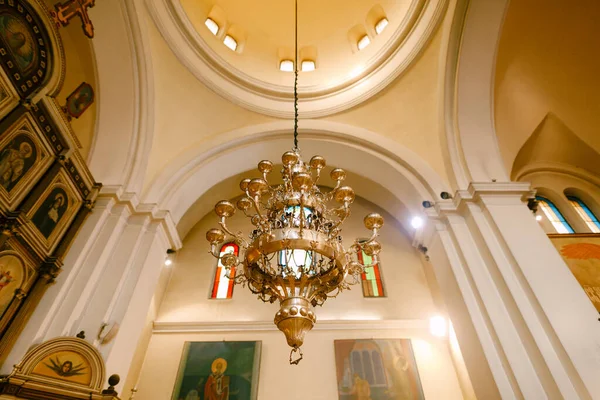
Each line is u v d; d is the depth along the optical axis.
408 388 5.94
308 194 4.02
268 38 8.83
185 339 6.59
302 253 3.84
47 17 4.34
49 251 4.48
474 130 6.28
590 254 5.24
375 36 8.24
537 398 3.92
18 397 3.51
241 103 7.68
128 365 4.84
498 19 5.71
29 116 4.10
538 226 5.13
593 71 6.19
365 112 7.71
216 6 8.23
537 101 6.77
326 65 8.65
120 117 6.12
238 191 9.03
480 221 5.41
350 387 5.93
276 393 5.89
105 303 4.76
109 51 5.81
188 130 7.20
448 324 6.55
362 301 7.16
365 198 8.85
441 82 6.60
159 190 6.22
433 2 6.59
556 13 5.74
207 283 7.47
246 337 6.57
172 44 6.77
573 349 3.96
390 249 7.97
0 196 3.78
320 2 8.59
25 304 4.11
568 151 7.73
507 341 4.38
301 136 7.75
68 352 3.99
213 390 5.91
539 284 4.51
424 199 6.22
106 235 5.25
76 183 4.99
